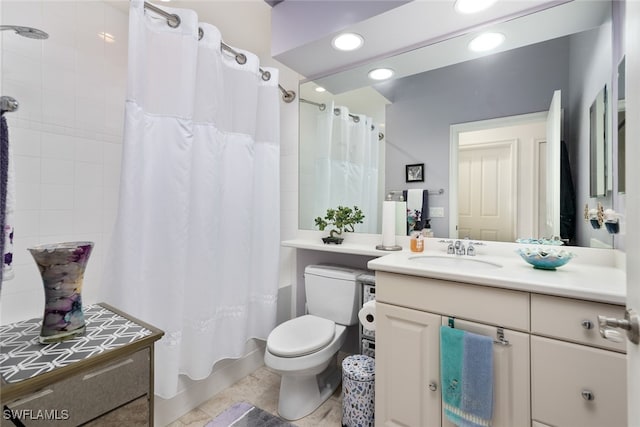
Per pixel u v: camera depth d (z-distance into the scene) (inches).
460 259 58.3
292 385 62.0
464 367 42.1
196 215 59.3
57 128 58.6
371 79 75.8
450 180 66.0
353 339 79.8
